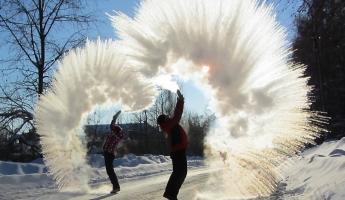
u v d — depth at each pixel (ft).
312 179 38.45
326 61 102.01
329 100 110.63
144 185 52.13
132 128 148.77
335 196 27.30
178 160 30.50
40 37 85.97
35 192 44.75
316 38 55.36
